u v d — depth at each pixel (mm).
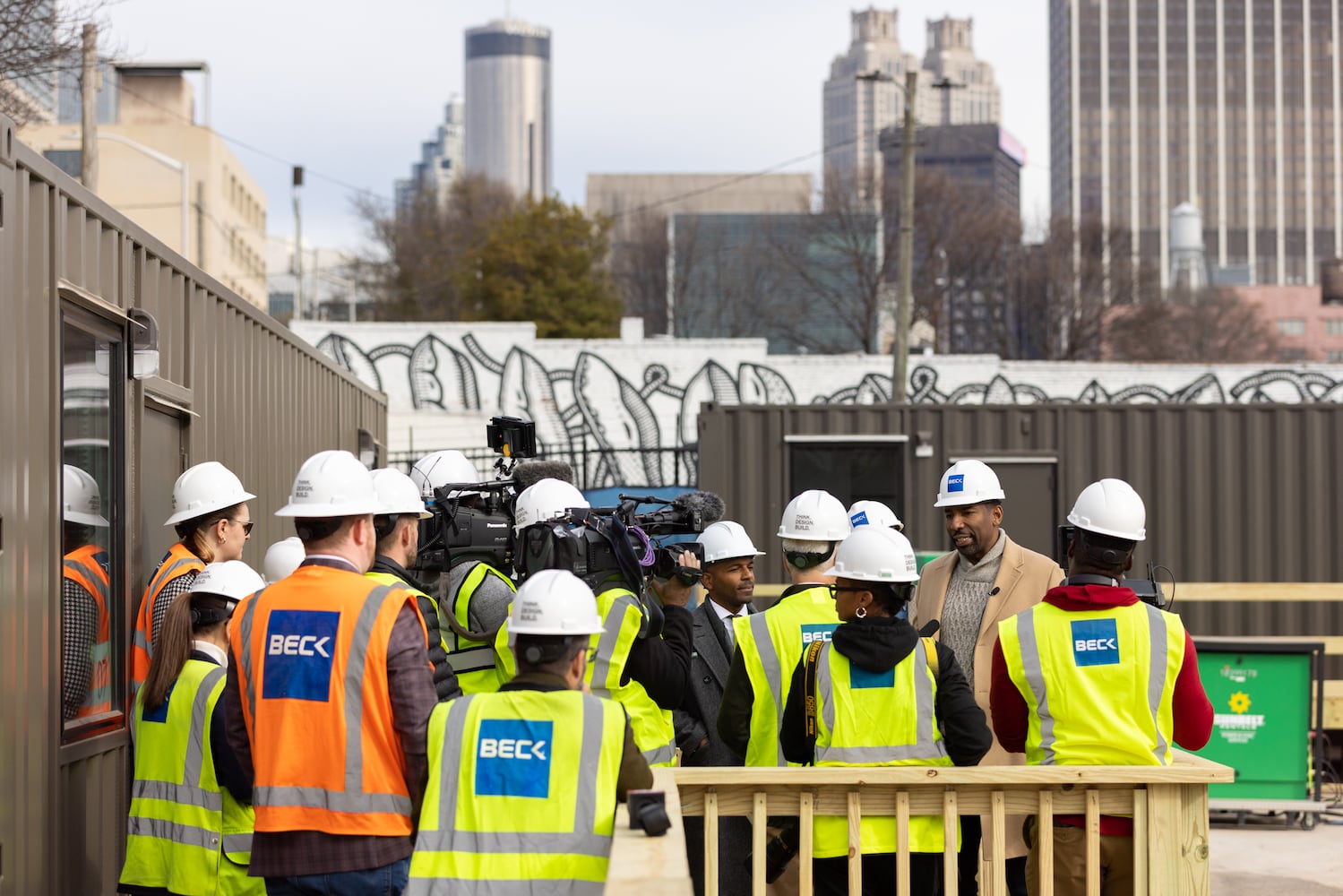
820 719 4582
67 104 27547
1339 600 11875
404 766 4102
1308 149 178000
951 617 5969
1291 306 103062
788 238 55375
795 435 12492
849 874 4441
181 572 5398
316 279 59750
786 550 5379
